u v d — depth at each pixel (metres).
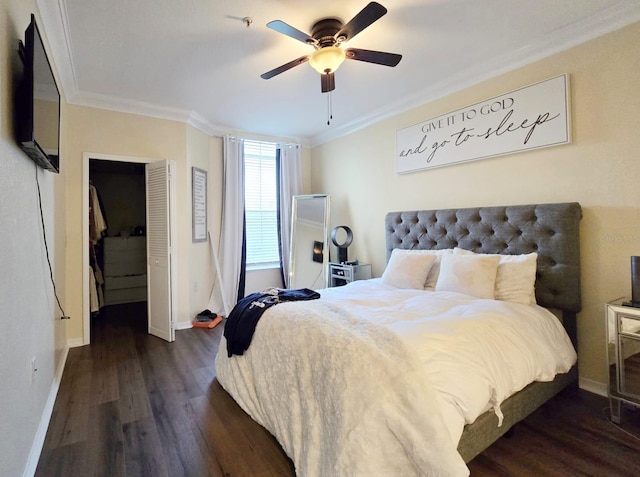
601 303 2.32
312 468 1.49
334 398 1.47
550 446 1.83
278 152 5.17
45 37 2.22
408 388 1.34
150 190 3.83
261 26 2.28
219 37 2.41
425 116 3.51
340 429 1.40
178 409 2.24
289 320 1.97
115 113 3.61
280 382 1.87
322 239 4.72
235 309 2.52
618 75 2.21
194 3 2.03
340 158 4.78
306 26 2.28
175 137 3.96
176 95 3.47
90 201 4.53
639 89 2.13
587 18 2.24
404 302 2.40
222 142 4.73
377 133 4.14
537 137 2.60
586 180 2.38
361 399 1.39
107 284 5.36
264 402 1.99
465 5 2.10
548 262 2.49
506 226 2.74
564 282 2.39
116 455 1.78
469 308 2.13
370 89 3.38
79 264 3.46
